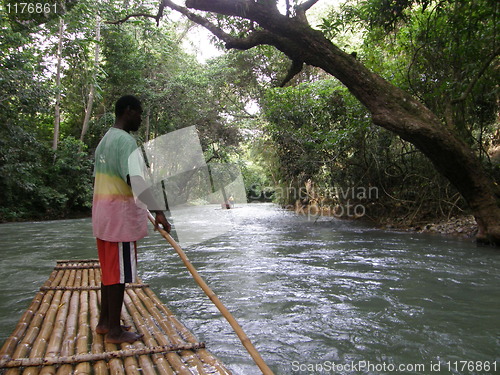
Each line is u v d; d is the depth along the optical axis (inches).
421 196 378.6
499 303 135.5
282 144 485.7
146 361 80.1
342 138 382.6
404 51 350.6
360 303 136.3
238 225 409.1
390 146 416.8
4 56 470.3
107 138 93.1
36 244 291.4
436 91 301.0
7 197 564.1
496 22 257.4
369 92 242.2
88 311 110.7
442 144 233.9
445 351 96.5
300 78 632.4
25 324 99.5
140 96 734.5
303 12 255.4
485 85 295.4
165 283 166.4
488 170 314.5
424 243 275.7
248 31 304.7
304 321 118.3
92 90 689.6
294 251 248.4
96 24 587.5
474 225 316.5
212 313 126.0
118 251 90.7
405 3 252.1
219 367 77.6
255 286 160.2
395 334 107.7
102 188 90.8
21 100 474.9
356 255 231.1
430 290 152.7
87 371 75.5
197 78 764.0
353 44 510.9
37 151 605.0
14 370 75.5
